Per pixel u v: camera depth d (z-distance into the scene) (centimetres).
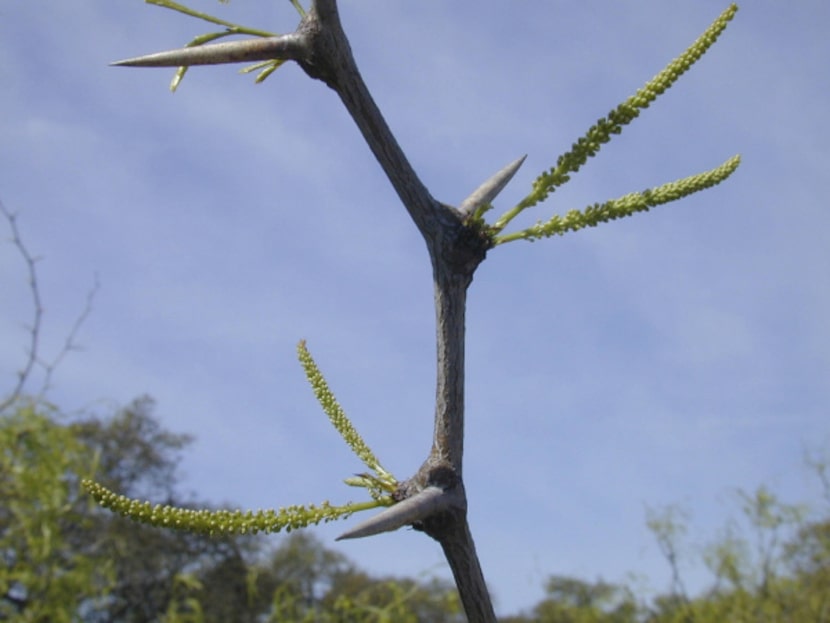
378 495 140
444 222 137
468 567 127
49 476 530
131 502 125
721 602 936
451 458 129
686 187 142
